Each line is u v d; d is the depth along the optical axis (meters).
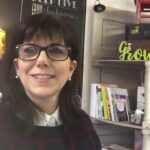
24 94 0.82
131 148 2.33
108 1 2.43
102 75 2.37
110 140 2.37
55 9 2.18
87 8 2.33
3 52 1.83
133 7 2.52
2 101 0.83
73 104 0.95
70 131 0.90
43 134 0.82
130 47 2.08
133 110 2.25
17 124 0.79
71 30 0.85
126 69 2.48
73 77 0.92
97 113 2.12
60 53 0.80
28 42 0.79
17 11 2.00
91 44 2.33
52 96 0.82
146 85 1.87
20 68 0.79
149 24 2.10
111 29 2.38
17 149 0.76
